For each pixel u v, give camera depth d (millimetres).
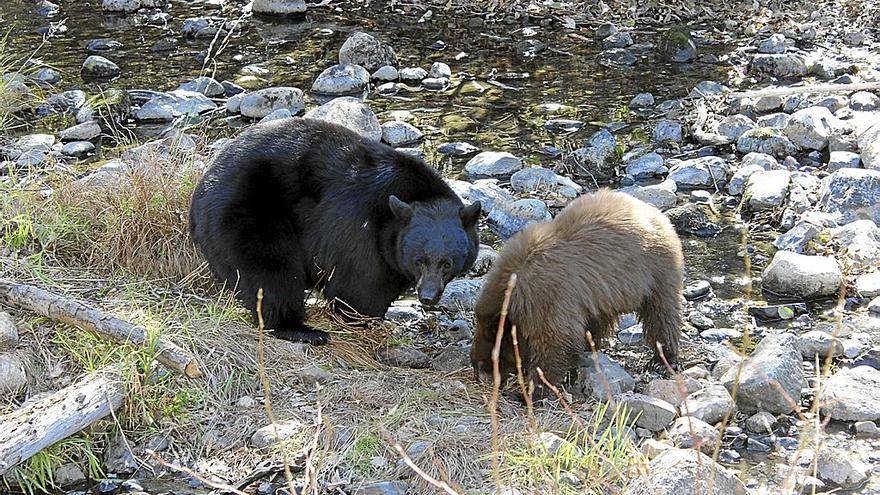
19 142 9320
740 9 13617
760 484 4934
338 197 6039
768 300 6871
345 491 4898
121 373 5316
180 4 14758
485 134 9930
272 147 6164
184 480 5043
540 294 5289
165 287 6484
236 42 12875
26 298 5719
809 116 9219
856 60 11633
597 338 5832
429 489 4832
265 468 5047
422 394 5578
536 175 8750
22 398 5367
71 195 7066
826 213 7859
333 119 9305
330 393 5578
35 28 13352
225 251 6070
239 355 5766
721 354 6148
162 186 6941
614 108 10570
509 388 5750
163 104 10305
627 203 5727
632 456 4930
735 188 8516
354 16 14086
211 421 5375
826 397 5508
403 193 6023
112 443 5258
